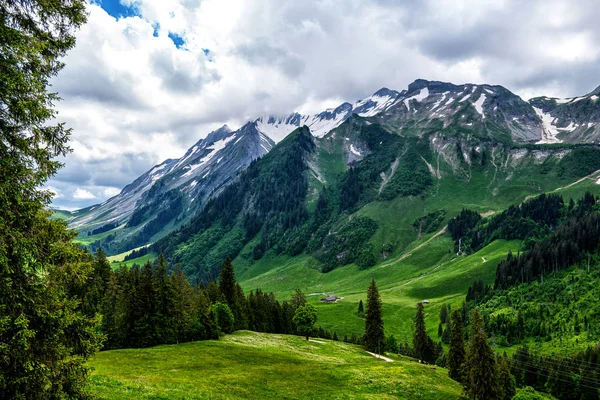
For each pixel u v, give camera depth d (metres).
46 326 16.58
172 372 49.31
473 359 63.00
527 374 101.56
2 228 14.80
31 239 15.69
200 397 32.00
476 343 63.66
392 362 73.88
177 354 62.56
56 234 16.98
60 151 17.41
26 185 15.64
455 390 60.66
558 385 92.75
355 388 52.41
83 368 17.91
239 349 72.50
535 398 72.50
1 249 14.41
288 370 59.16
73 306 17.92
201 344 74.06
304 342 97.75
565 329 123.00
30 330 15.09
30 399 15.52
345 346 100.62
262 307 121.44
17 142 15.78
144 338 71.56
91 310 72.62
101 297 80.31
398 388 54.22
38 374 15.55
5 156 15.39
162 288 76.81
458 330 82.62
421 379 59.91
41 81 17.12
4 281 14.79
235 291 108.94
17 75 15.34
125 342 70.94
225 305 95.00
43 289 16.50
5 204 14.96
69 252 17.09
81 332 18.12
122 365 51.28
